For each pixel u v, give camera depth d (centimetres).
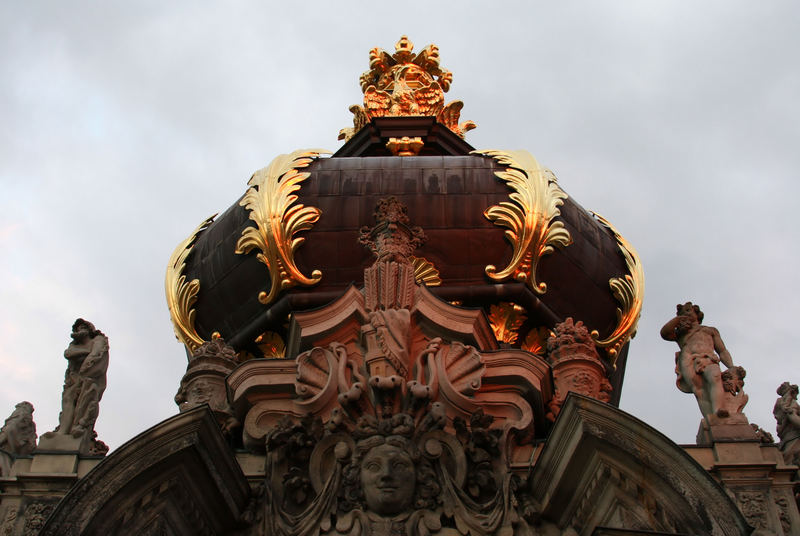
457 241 2316
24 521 1584
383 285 1781
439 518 1599
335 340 1770
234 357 1898
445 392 1686
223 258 2417
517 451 1703
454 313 1788
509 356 1745
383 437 1628
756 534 1548
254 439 1706
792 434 1750
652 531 1445
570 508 1572
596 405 1523
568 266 2366
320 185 2423
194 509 1554
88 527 1445
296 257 2330
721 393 1686
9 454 1680
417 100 3072
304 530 1598
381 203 1892
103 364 1722
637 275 2492
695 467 1465
